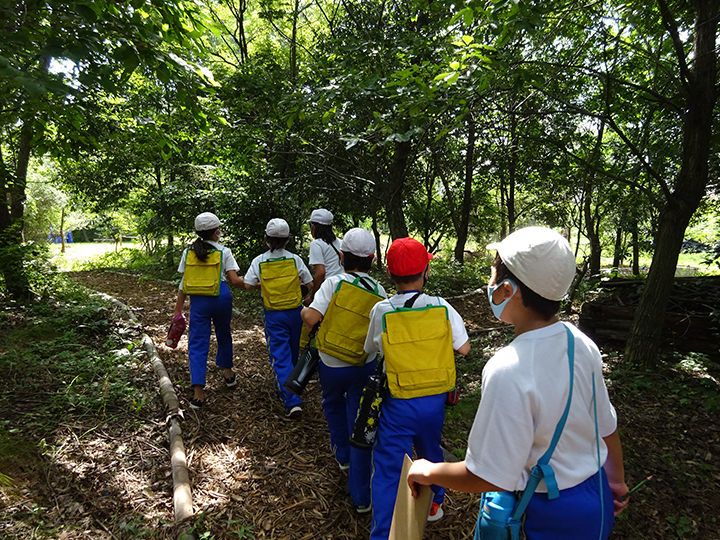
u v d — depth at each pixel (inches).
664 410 159.9
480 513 48.9
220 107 241.1
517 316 48.1
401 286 91.4
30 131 175.5
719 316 203.6
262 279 151.9
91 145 185.3
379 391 87.8
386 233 736.3
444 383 86.0
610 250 753.6
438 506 99.7
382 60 216.1
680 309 221.8
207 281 153.0
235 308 332.2
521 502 44.8
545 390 43.4
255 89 276.8
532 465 45.3
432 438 87.0
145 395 157.4
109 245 1199.6
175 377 179.2
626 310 225.5
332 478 117.2
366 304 104.4
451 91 153.3
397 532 59.4
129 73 120.3
